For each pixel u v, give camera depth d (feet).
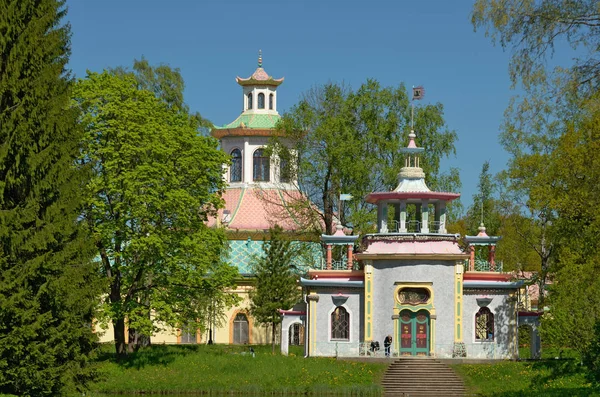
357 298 232.53
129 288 223.51
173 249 223.92
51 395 149.79
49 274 146.41
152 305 217.36
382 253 229.04
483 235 243.81
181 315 227.81
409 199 236.84
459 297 228.22
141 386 206.18
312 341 231.91
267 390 203.72
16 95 145.59
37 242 143.23
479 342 229.45
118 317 216.54
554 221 209.56
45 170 146.82
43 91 146.41
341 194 251.39
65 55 154.51
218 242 231.71
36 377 143.54
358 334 231.30
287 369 212.64
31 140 145.38
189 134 229.25
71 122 150.71
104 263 222.28
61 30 153.17
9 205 144.36
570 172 196.65
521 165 236.43
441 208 238.48
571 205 192.85
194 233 228.22
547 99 154.81
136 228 220.64
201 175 231.09
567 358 212.23
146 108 221.87
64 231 147.84
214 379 208.64
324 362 218.38
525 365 210.59
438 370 213.25
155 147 216.74
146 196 213.87
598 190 191.62
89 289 152.66
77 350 152.25
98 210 214.90
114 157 213.66
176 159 225.15
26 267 142.10
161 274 224.12
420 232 235.81
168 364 219.61
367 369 214.07
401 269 228.84
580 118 222.28
